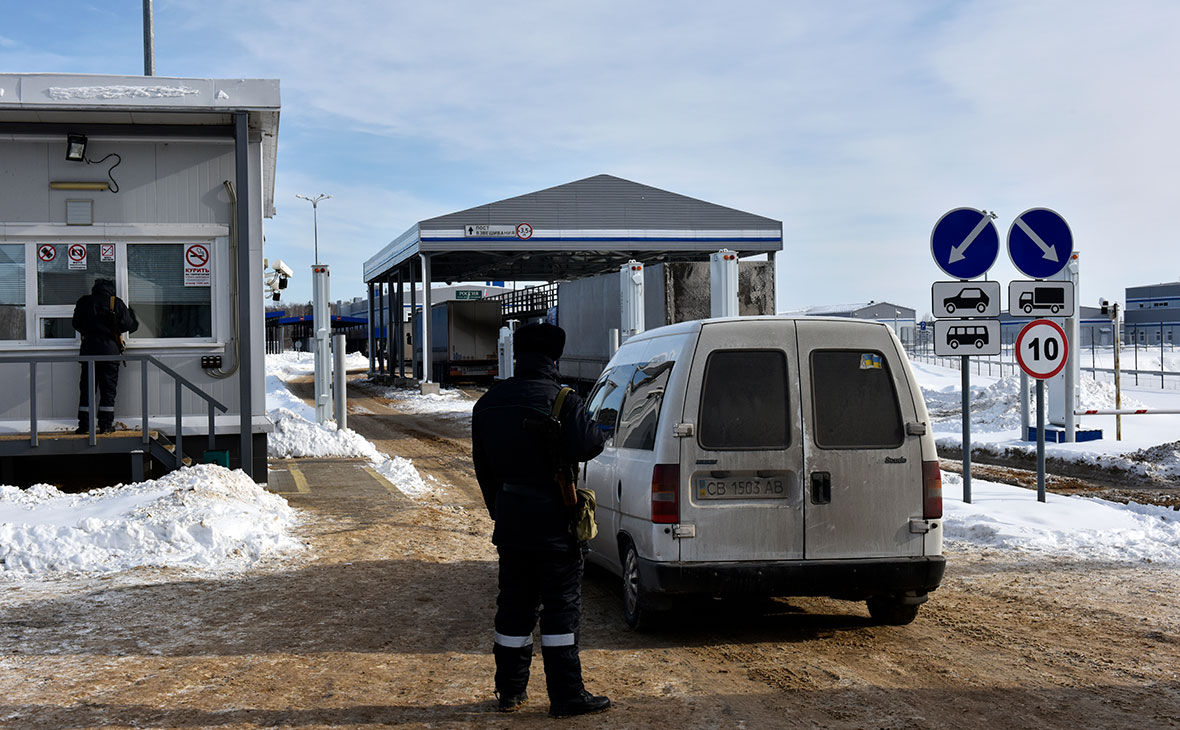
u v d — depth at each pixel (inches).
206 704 185.8
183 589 279.0
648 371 261.7
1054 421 722.8
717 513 229.5
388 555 335.3
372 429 1006.4
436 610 264.2
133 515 336.2
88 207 459.2
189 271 470.6
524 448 180.7
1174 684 199.2
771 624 257.0
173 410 469.4
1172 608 263.6
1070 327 677.9
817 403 235.9
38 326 456.8
